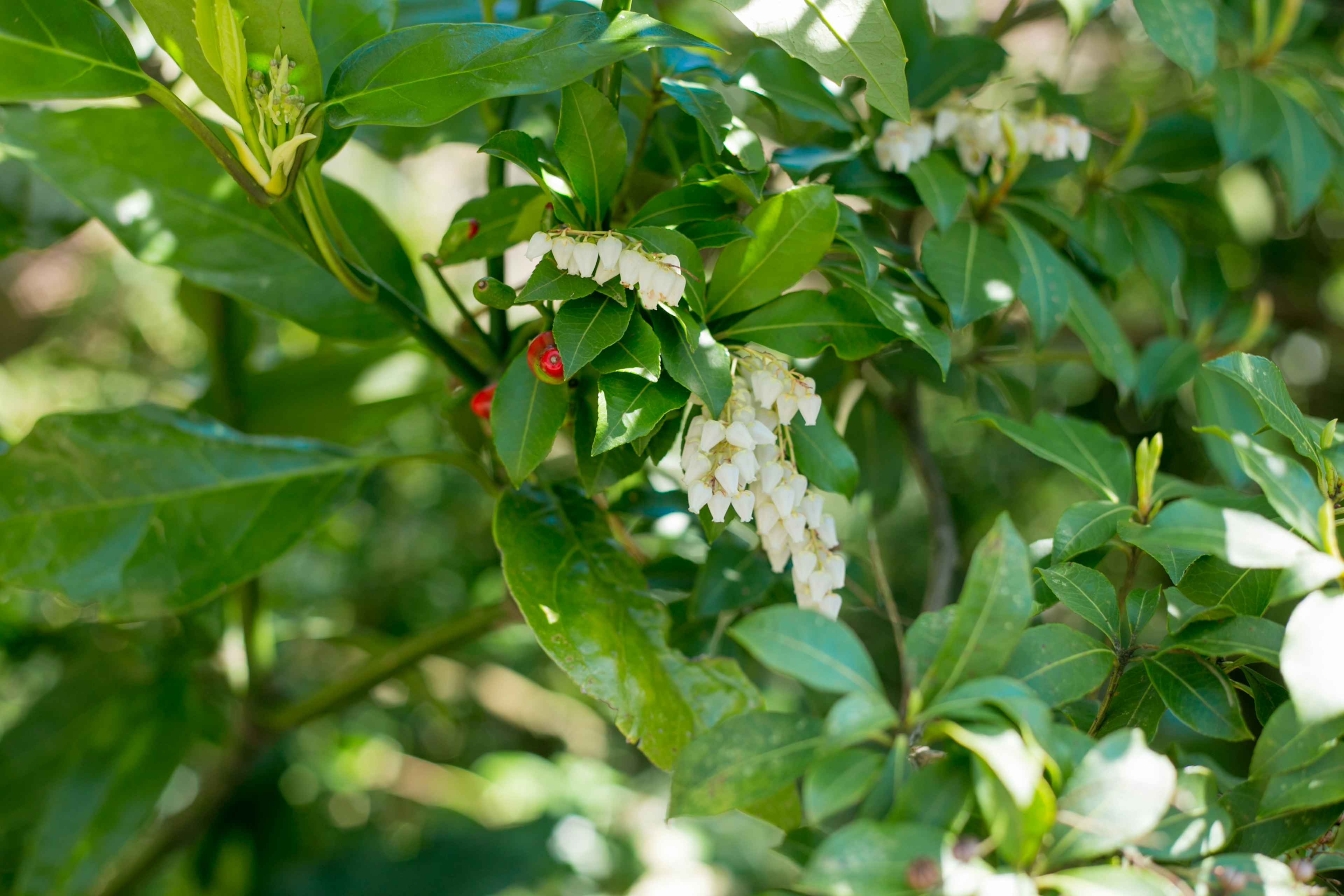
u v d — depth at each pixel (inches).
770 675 40.0
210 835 50.2
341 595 72.4
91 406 74.5
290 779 57.2
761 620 28.6
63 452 33.9
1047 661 30.1
